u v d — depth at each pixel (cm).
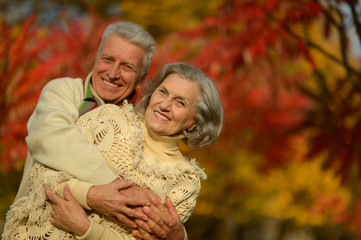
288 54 468
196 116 262
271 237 1192
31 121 269
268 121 630
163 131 256
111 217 238
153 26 796
